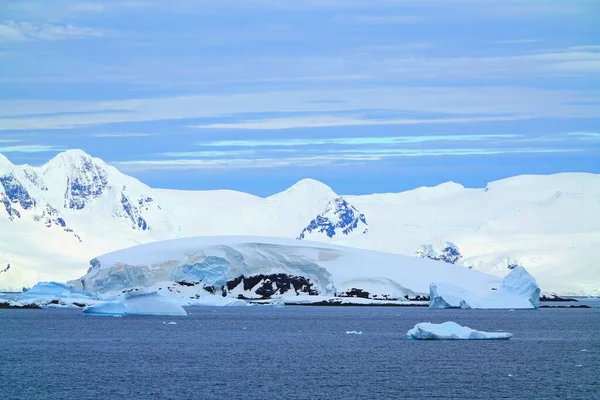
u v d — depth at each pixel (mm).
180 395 189875
